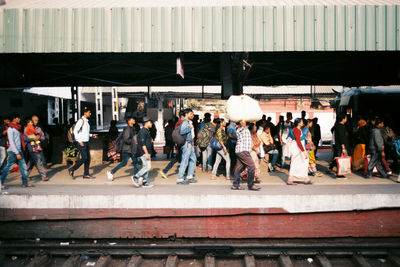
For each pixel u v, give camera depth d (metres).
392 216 6.21
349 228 6.22
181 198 6.15
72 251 5.76
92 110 29.33
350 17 6.77
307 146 8.02
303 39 6.79
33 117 8.94
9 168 6.83
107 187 7.00
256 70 11.66
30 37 6.90
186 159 7.39
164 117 23.59
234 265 5.49
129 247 5.79
